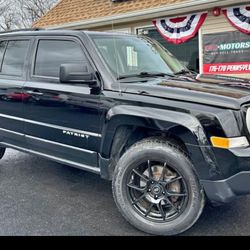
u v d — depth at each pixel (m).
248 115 2.75
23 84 4.01
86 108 3.40
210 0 7.58
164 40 9.42
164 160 2.95
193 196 2.86
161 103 2.94
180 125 2.79
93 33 3.78
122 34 4.16
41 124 3.87
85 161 3.57
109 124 3.20
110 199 3.84
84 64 3.50
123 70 3.59
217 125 2.69
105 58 3.51
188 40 8.88
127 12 9.16
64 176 4.59
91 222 3.30
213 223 3.24
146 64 3.92
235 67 8.17
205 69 8.73
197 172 2.79
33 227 3.22
